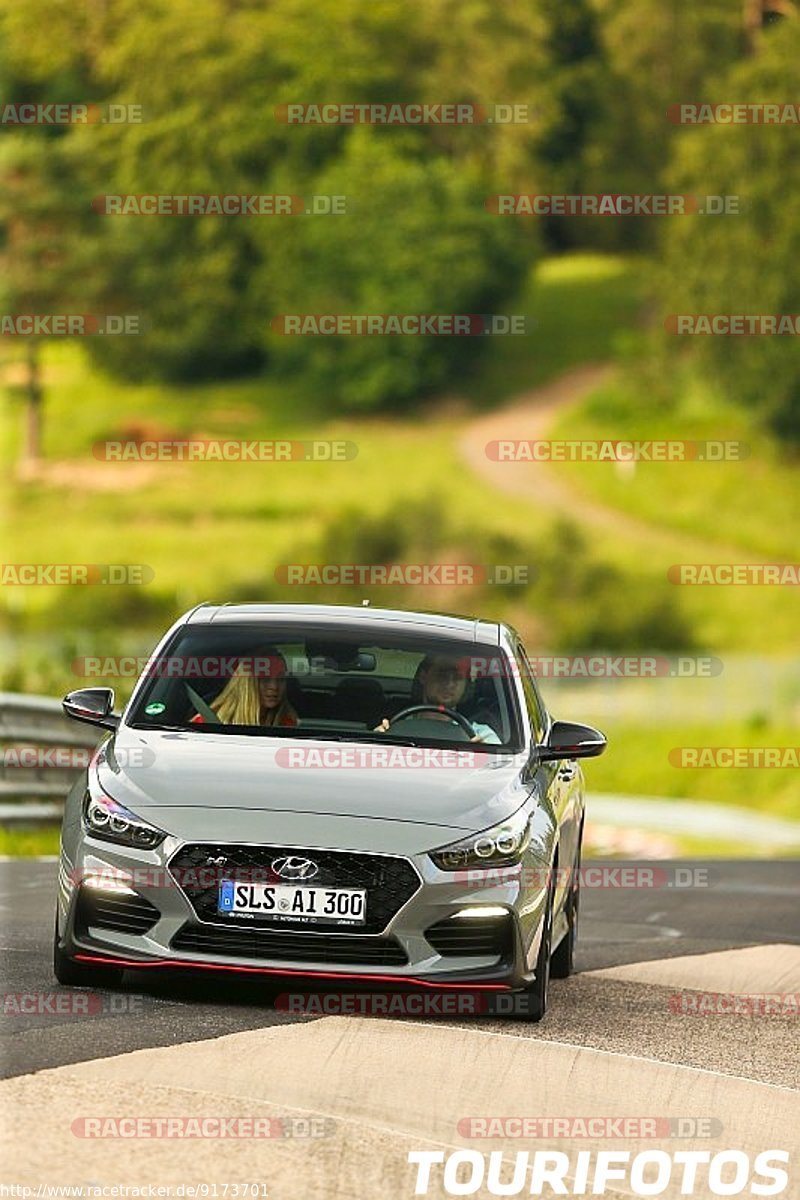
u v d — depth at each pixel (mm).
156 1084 21234
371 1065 23172
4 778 52750
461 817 27031
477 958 26609
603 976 33406
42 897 39906
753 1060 26047
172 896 26203
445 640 31297
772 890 53375
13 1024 24359
